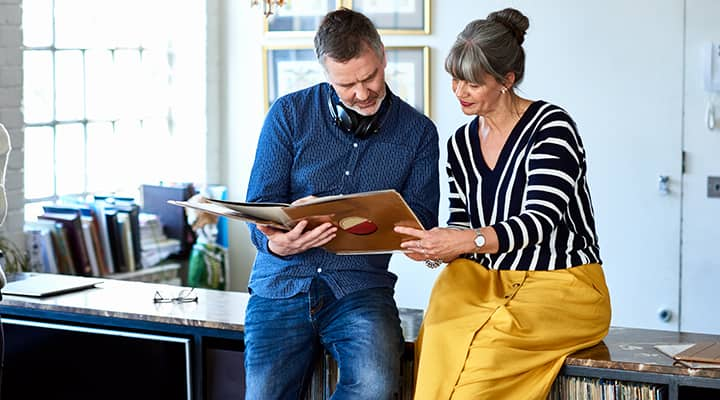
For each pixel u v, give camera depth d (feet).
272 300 9.59
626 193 17.15
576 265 8.96
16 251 15.15
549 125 8.92
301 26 18.90
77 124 17.70
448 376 8.64
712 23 16.44
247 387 9.44
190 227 18.21
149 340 10.65
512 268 9.07
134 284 11.97
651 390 8.64
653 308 17.19
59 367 11.15
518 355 8.63
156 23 19.17
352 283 9.48
